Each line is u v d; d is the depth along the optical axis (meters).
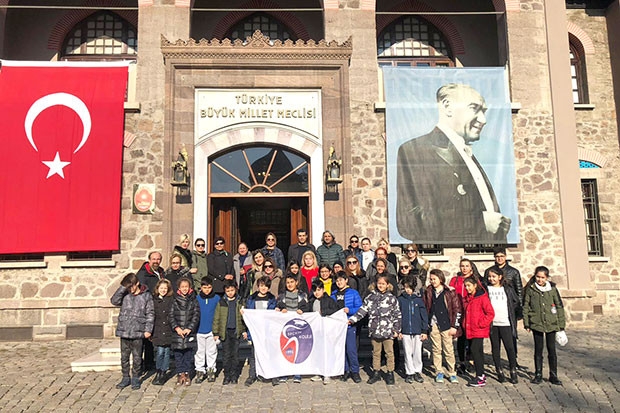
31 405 6.90
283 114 12.57
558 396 7.12
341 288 8.38
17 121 11.92
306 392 7.46
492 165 12.85
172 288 8.14
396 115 12.83
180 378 7.80
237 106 12.52
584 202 15.05
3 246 11.45
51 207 11.68
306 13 16.03
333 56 12.62
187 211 11.95
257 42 12.49
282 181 12.62
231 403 6.98
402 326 7.93
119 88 12.39
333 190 12.24
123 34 15.88
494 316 7.79
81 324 11.57
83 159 11.94
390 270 9.45
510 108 13.15
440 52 16.28
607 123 15.28
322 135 12.50
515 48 13.59
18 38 15.25
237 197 12.52
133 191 12.10
